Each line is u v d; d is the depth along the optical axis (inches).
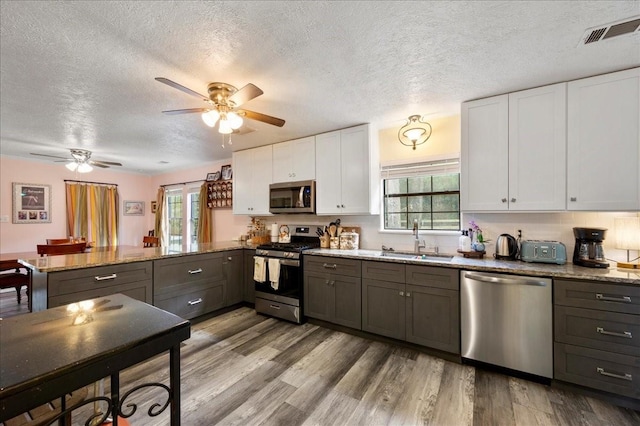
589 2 55.0
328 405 73.7
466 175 101.6
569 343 77.8
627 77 79.6
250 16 57.9
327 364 94.2
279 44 67.6
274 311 136.8
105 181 235.3
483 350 89.6
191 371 89.8
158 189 253.9
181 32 62.7
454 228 120.8
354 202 128.7
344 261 119.3
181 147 165.0
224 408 72.6
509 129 94.7
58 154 179.3
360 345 108.5
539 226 102.3
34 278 99.1
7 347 27.9
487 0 54.2
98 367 26.9
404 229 132.1
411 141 127.6
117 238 240.7
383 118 119.6
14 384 21.8
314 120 121.6
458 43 68.0
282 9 56.0
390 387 81.4
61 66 75.9
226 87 85.9
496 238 109.4
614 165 80.9
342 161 132.1
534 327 82.2
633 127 78.9
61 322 34.4
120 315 36.8
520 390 79.6
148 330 32.4
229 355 100.2
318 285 126.6
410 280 103.0
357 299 115.5
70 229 212.8
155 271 114.3
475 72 81.9
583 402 74.4
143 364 94.3
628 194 79.4
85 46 67.2
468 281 91.7
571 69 80.4
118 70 78.2
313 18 58.7
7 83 84.9
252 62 75.2
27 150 168.4
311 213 144.4
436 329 97.9
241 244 162.6
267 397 76.9
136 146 161.2
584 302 76.0
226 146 163.6
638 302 70.3
